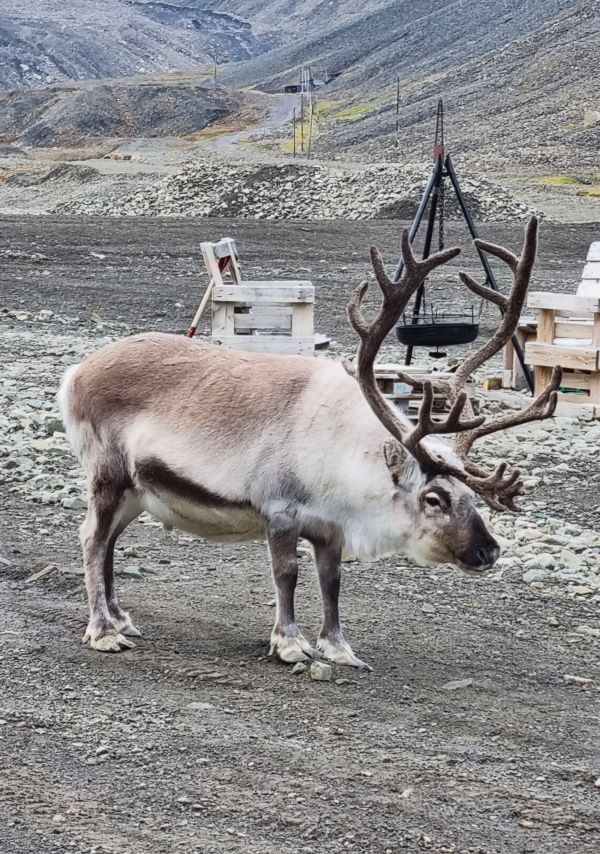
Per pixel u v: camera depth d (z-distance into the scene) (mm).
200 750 5758
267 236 35344
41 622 7441
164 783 5402
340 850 4922
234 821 5098
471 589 8938
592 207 48188
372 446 6840
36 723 5961
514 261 7328
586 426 14086
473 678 7062
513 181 62875
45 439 12289
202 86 147625
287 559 6973
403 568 9344
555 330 14602
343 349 18531
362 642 7547
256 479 6906
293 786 5445
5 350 17781
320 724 6168
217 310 13648
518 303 7371
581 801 5535
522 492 6688
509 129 85438
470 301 24375
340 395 6934
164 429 6992
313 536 7047
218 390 7039
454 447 7121
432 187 13773
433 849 4988
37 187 61219
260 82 161500
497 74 111188
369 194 43750
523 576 9234
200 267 28922
